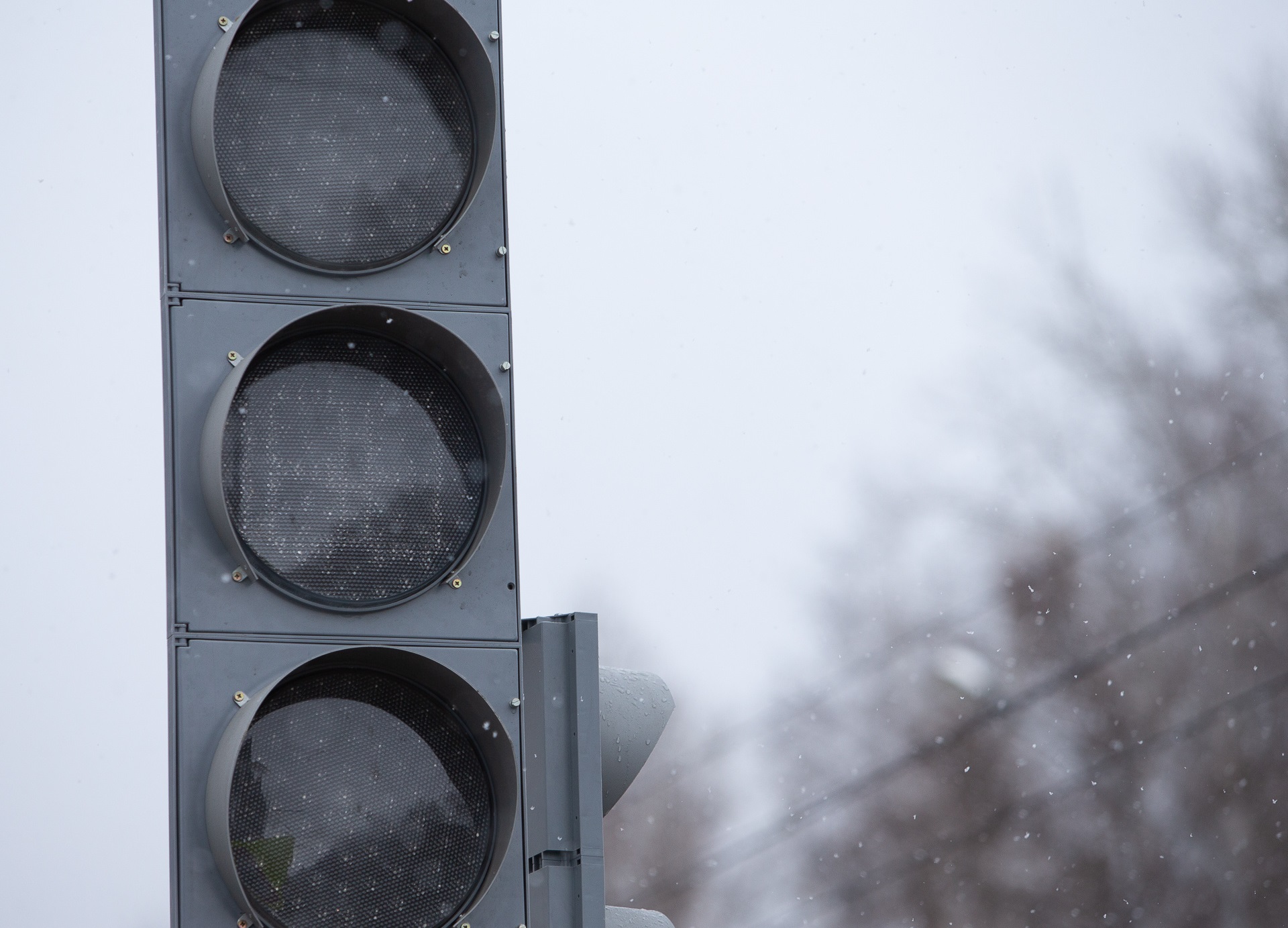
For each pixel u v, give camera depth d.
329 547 6.70
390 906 6.35
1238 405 45.78
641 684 7.60
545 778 6.96
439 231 7.19
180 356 6.77
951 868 47.00
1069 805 45.53
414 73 7.29
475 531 6.88
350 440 6.82
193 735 6.39
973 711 47.81
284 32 7.15
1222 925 42.34
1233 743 43.28
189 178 6.97
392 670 6.61
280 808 6.32
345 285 7.01
